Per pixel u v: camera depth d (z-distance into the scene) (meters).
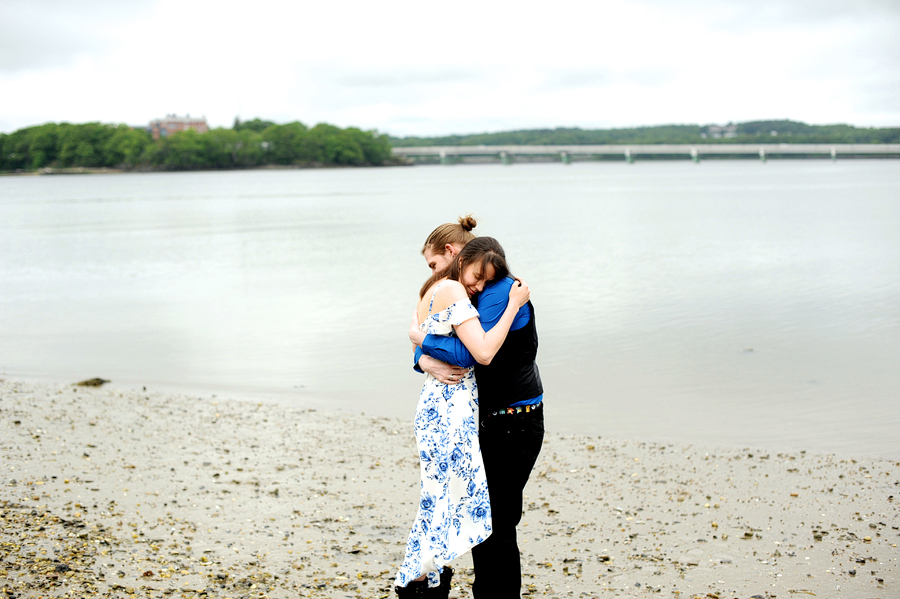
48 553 4.41
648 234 29.81
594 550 4.68
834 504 5.35
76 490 5.65
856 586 4.11
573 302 14.73
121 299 16.30
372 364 10.34
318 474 6.14
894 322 12.18
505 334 3.30
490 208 49.78
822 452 6.57
